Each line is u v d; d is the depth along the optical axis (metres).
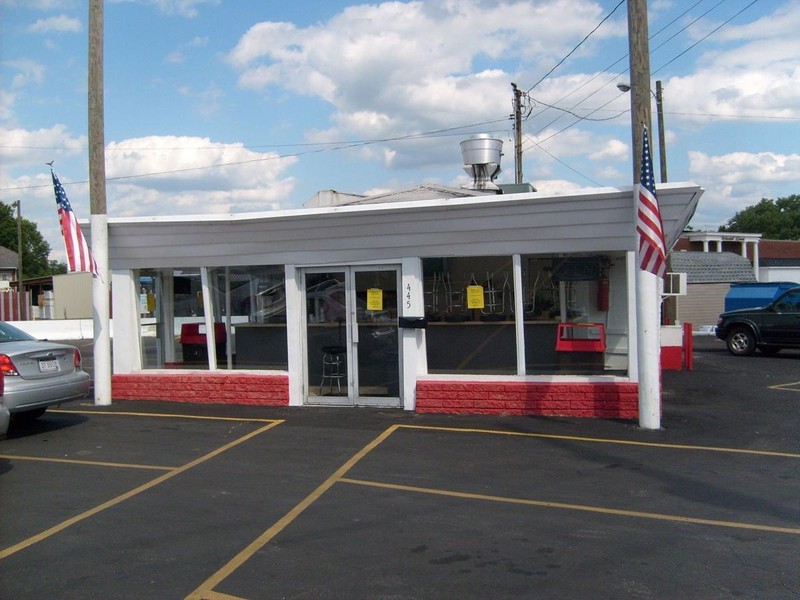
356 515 6.57
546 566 5.40
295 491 7.33
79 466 8.41
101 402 12.35
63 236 11.35
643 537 6.01
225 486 7.53
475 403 11.20
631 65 9.79
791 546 5.82
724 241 42.50
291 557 5.60
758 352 22.42
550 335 11.09
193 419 11.09
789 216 84.12
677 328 17.48
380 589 5.02
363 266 11.75
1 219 79.19
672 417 11.05
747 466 8.24
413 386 11.48
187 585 5.11
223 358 12.62
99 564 5.50
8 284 56.34
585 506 6.82
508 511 6.68
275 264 12.12
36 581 5.20
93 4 12.04
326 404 12.03
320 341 12.08
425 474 7.94
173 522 6.43
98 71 12.08
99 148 12.14
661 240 9.38
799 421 10.77
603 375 10.98
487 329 11.30
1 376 8.67
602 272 10.94
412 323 11.34
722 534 6.09
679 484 7.53
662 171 28.45
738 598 4.87
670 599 4.86
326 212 11.19
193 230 11.98
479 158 18.52
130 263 12.72
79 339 36.41
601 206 10.18
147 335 13.02
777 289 25.25
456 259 11.36
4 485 7.66
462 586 5.06
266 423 10.73
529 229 10.62
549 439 9.54
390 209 10.88
